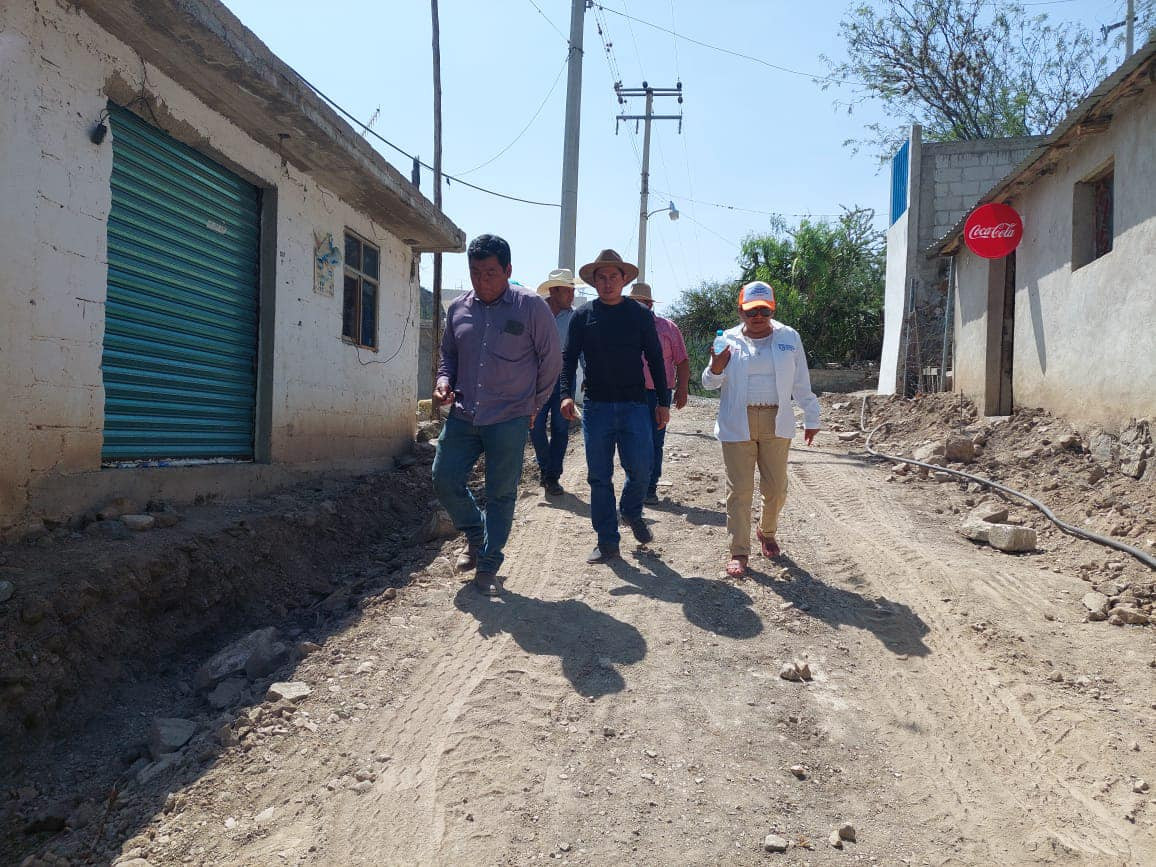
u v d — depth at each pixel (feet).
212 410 22.43
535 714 12.07
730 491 17.49
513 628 14.83
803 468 29.01
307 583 19.79
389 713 12.09
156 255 19.89
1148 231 22.06
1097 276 25.08
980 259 35.81
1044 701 12.57
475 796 10.27
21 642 12.69
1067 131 25.07
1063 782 10.77
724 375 17.58
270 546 19.61
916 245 48.24
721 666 13.64
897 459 29.81
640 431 18.08
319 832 9.64
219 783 10.58
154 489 19.07
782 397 16.98
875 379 69.15
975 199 47.57
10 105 14.85
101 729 13.11
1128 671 13.47
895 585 17.15
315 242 27.04
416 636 14.57
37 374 15.72
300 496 23.97
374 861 9.19
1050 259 28.99
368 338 32.71
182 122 19.89
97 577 14.40
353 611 15.98
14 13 14.85
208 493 21.13
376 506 26.30
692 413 45.39
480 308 15.76
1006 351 34.19
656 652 14.02
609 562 18.29
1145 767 10.96
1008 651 14.12
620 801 10.25
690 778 10.73
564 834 9.66
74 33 16.34
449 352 16.39
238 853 9.32
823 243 88.12
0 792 11.53
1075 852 9.47
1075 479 23.47
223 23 17.79
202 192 21.74
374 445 32.65
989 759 11.29
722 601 16.16
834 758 11.28
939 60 73.92
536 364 15.78
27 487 15.60
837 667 13.75
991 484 24.54
